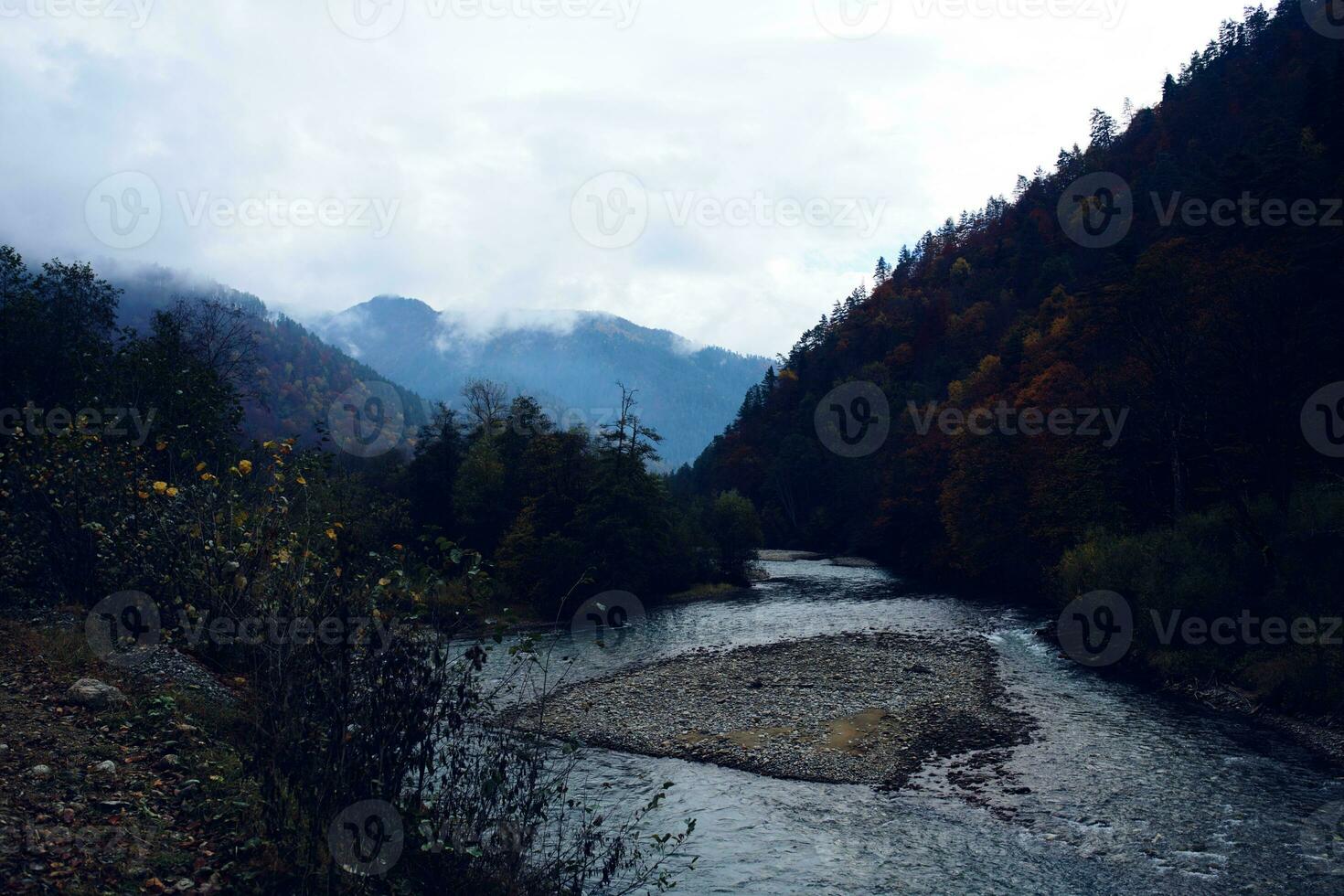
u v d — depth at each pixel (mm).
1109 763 18094
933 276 146000
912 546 69875
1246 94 102250
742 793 16625
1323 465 30922
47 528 12680
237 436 26953
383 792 6992
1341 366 32562
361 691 7344
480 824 7492
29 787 7109
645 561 52188
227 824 7227
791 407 131750
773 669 27875
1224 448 32750
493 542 55844
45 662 10055
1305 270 34125
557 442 55969
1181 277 37406
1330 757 18375
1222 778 17062
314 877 6445
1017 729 20781
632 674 27531
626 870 11406
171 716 9273
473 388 71188
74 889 5812
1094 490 40250
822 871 12812
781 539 102688
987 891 12227
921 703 23281
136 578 11289
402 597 7605
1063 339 56844
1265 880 12469
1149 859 13281
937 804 16000
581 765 18266
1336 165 48094
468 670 7934
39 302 26391
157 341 29094
